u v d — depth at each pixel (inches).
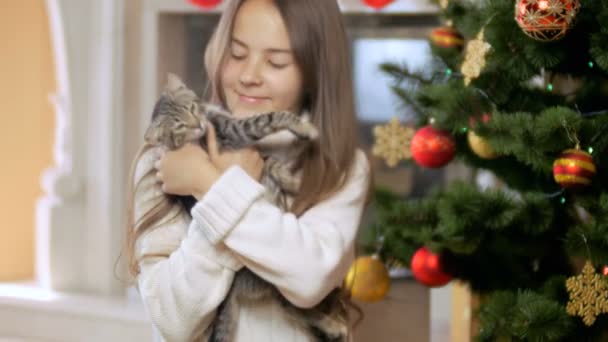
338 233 53.6
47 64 128.0
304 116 58.1
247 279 53.1
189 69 118.3
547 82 67.0
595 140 55.9
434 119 66.5
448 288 118.5
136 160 56.4
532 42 57.2
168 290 50.9
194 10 115.1
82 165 121.4
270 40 54.7
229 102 57.0
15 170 127.2
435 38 71.5
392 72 73.2
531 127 55.5
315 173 55.5
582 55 58.4
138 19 117.5
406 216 69.9
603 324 59.7
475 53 58.9
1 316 119.5
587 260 55.6
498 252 66.0
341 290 59.6
